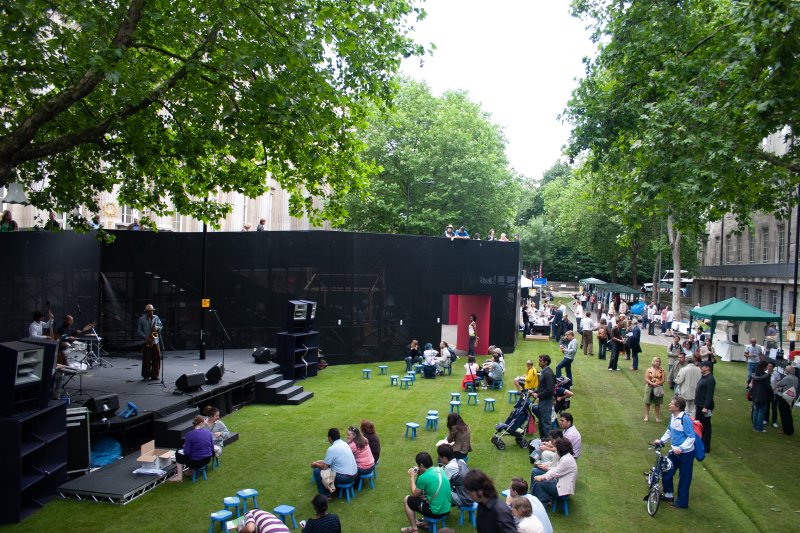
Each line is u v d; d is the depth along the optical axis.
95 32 10.41
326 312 23.22
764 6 10.95
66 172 14.20
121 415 11.41
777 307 34.69
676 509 9.53
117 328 19.73
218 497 9.65
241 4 11.64
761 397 14.32
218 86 11.76
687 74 14.83
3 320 17.91
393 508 9.38
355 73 13.63
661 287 65.75
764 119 12.18
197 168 13.41
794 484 10.64
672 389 18.78
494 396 17.62
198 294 21.14
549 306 41.59
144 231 20.12
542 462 9.77
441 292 25.62
